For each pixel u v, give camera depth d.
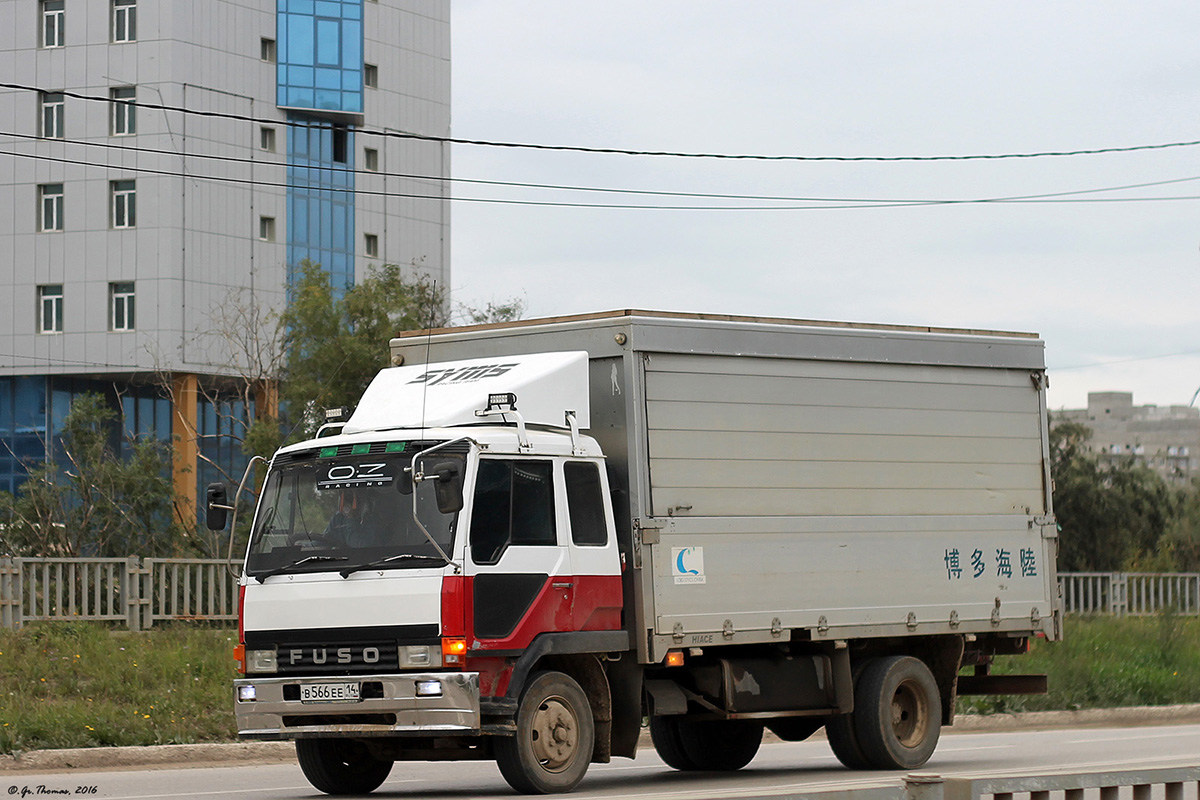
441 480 12.77
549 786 13.51
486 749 13.92
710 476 15.05
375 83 72.56
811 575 15.69
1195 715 27.33
